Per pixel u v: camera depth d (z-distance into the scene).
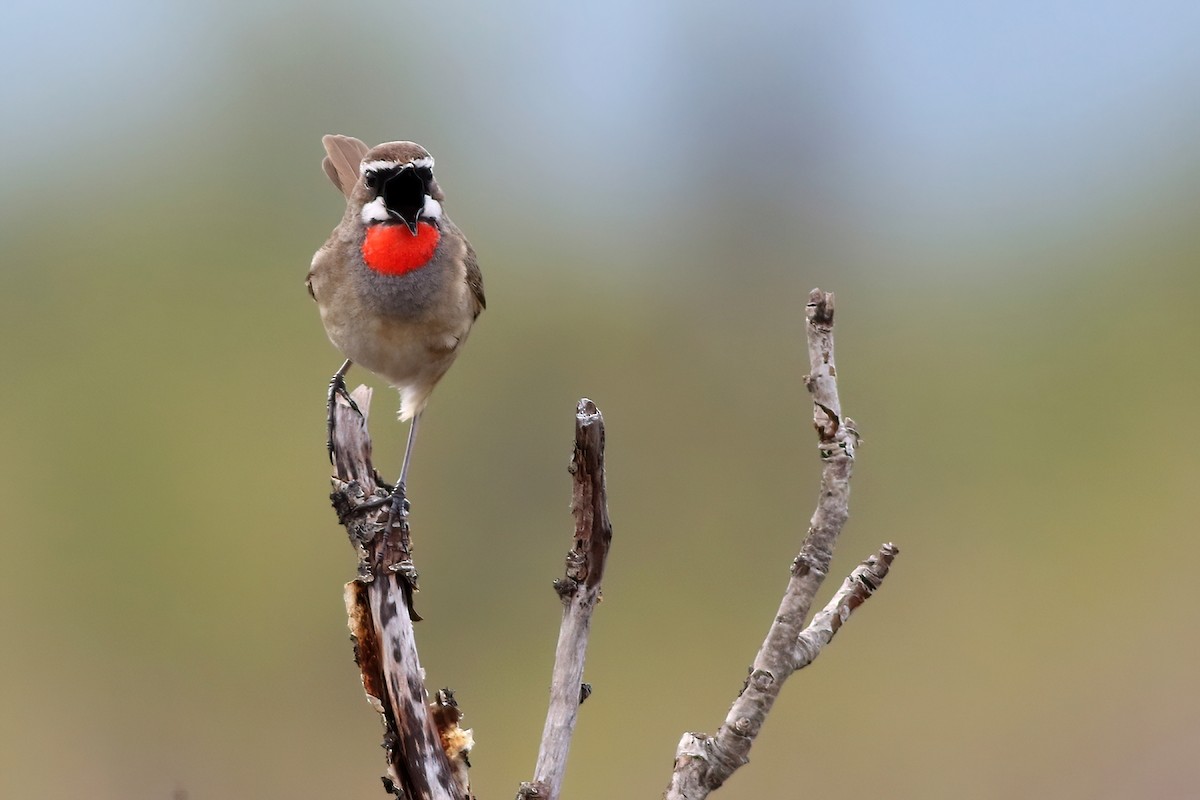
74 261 17.91
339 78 19.52
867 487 16.95
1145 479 16.52
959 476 16.98
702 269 19.91
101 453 16.25
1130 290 19.28
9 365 17.05
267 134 19.16
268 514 15.98
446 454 17.02
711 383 18.05
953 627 14.71
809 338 4.82
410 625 5.69
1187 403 17.42
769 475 16.98
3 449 16.28
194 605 15.56
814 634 4.90
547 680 15.38
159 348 17.23
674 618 15.42
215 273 17.80
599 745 14.09
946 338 18.91
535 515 16.94
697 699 14.40
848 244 20.97
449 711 5.61
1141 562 15.32
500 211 19.69
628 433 17.66
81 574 15.70
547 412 17.53
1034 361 18.34
